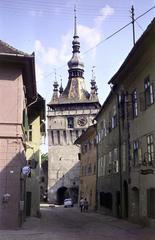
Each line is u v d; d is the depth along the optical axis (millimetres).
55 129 107000
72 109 108750
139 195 31000
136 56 29062
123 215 37094
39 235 22516
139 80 31172
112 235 23953
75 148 104688
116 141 40688
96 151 57469
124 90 36500
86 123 106625
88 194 65562
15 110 26031
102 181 50750
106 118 47938
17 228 25016
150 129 28094
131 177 33562
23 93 27656
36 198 39562
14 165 25516
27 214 37969
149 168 27859
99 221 36500
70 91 114938
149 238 21938
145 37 25719
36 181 39594
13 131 25844
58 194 103000
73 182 101938
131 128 33750
